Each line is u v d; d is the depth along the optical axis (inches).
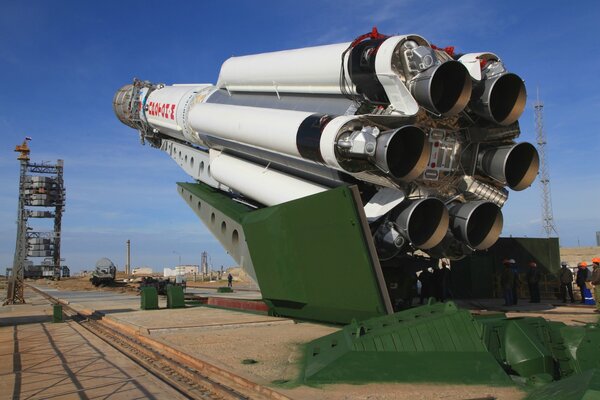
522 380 249.1
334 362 255.3
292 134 451.2
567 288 773.3
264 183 580.4
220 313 671.1
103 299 1261.1
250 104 613.0
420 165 382.6
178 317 630.5
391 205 401.4
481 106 402.6
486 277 752.3
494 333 265.0
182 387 303.7
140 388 305.7
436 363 248.2
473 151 437.4
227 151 703.7
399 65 390.9
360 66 411.8
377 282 379.9
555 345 277.4
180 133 792.9
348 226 378.0
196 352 374.3
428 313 273.7
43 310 1012.5
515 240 780.6
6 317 850.8
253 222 509.4
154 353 402.0
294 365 315.0
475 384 242.4
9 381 336.2
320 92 489.4
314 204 407.5
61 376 348.2
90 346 491.5
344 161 394.0
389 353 252.8
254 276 588.1
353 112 437.1
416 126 380.8
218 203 704.4
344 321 446.6
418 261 496.4
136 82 920.3
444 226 400.8
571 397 172.2
